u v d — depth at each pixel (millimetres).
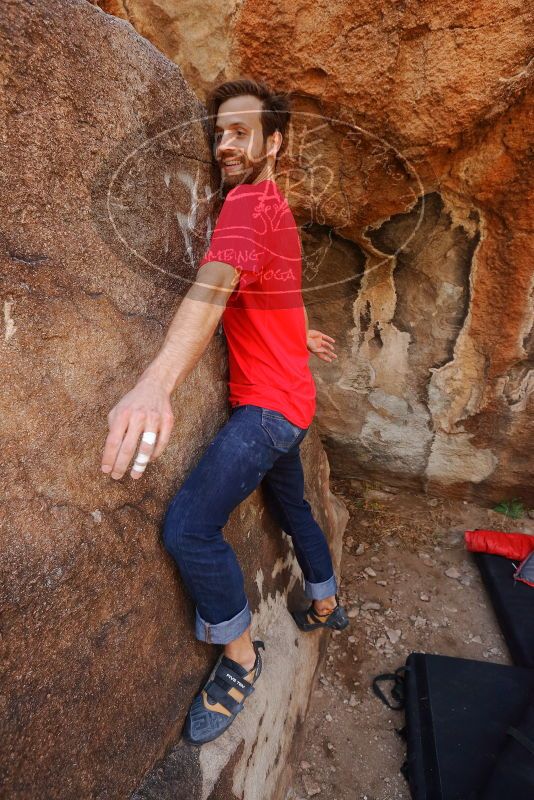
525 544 2424
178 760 1192
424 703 1779
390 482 2910
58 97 836
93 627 959
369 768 1743
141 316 1083
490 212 1843
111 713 1007
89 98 892
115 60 938
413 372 2439
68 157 872
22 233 812
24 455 833
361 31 1324
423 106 1429
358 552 2582
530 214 1788
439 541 2639
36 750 840
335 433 2768
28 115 794
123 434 853
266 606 1690
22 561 817
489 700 1754
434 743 1646
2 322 797
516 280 1998
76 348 928
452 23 1284
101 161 934
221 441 1242
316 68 1400
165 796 1104
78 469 933
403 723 1866
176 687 1216
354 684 2000
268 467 1305
